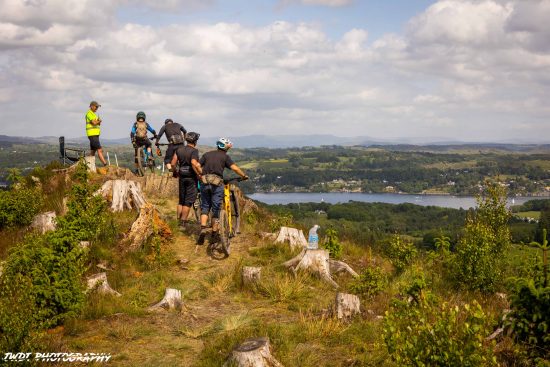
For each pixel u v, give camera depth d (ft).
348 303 24.03
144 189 56.03
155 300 26.73
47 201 46.21
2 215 40.68
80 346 19.58
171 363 18.43
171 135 44.86
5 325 17.12
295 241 39.55
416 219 547.08
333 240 40.27
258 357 17.20
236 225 38.73
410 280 32.45
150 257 34.19
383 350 18.80
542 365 15.72
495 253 32.14
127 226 38.68
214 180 35.35
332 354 19.38
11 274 22.77
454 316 15.07
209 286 29.43
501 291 31.65
